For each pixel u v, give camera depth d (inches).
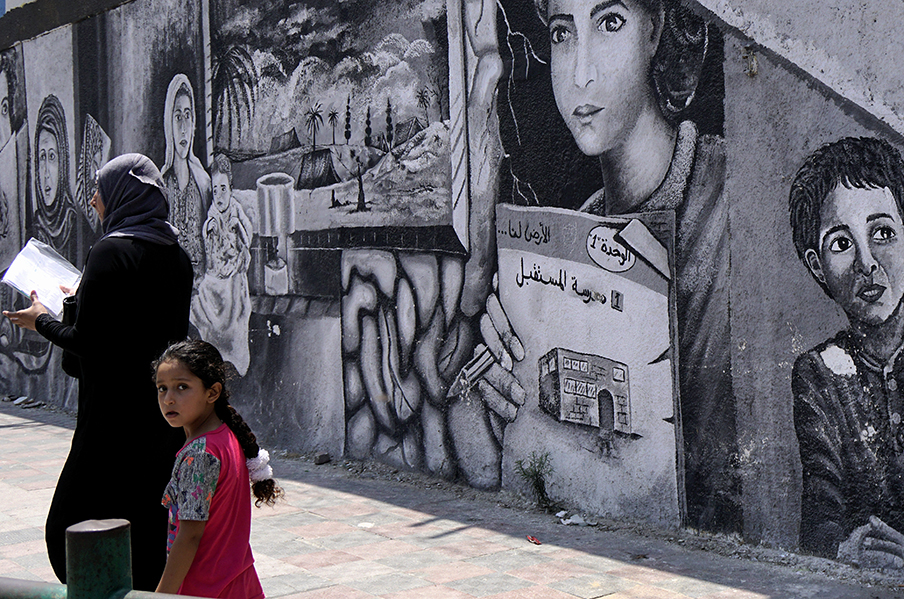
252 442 109.4
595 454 217.8
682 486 201.3
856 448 174.9
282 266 305.4
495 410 241.1
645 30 205.6
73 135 402.6
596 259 216.5
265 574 180.5
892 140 168.7
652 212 205.5
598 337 216.7
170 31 346.9
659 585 171.2
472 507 232.5
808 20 179.2
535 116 229.3
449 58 250.5
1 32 439.2
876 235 171.5
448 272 253.0
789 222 183.3
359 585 173.0
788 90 182.7
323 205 289.9
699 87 196.7
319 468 279.7
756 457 189.0
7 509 232.2
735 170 191.3
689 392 199.6
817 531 180.1
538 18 227.5
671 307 202.4
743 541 191.0
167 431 124.7
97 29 384.8
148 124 361.4
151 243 126.7
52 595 70.3
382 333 272.5
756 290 188.7
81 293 121.5
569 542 200.5
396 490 251.3
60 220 414.0
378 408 274.1
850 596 163.2
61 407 410.6
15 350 441.1
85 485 120.3
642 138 206.8
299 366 300.2
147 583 121.9
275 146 306.7
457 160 249.4
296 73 297.6
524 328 233.3
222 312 330.6
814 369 180.4
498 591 168.7
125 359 122.1
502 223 238.2
